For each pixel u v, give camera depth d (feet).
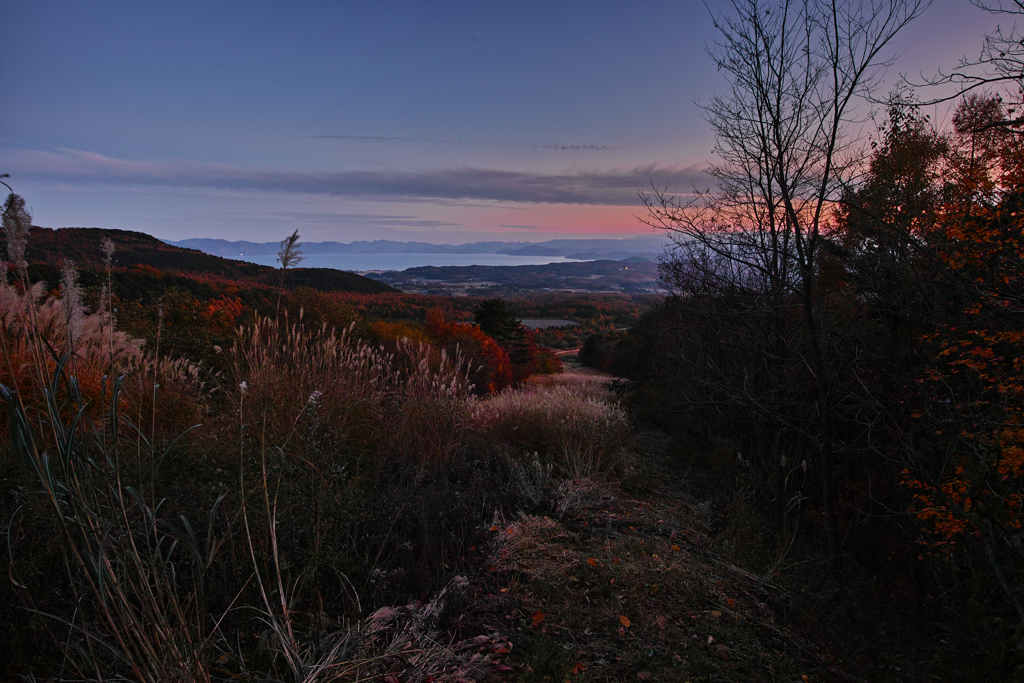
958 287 11.76
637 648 9.07
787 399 19.42
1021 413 11.69
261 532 8.38
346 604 8.46
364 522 10.55
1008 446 11.66
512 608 9.47
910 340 15.15
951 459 13.15
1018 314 10.98
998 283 11.91
